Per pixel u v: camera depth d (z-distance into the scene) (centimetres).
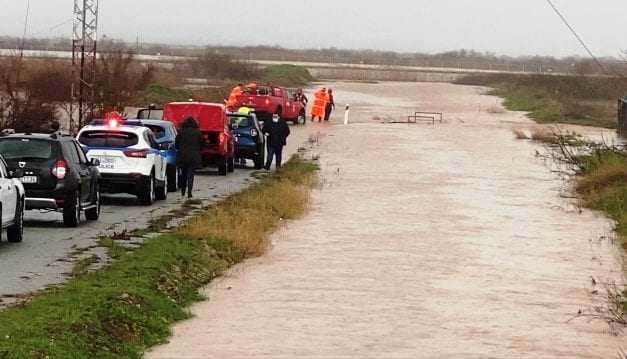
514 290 2406
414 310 2156
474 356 1795
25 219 3108
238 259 2691
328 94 8875
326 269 2595
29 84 5831
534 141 7119
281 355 1756
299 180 4519
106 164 3450
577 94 12338
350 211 3688
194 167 3784
